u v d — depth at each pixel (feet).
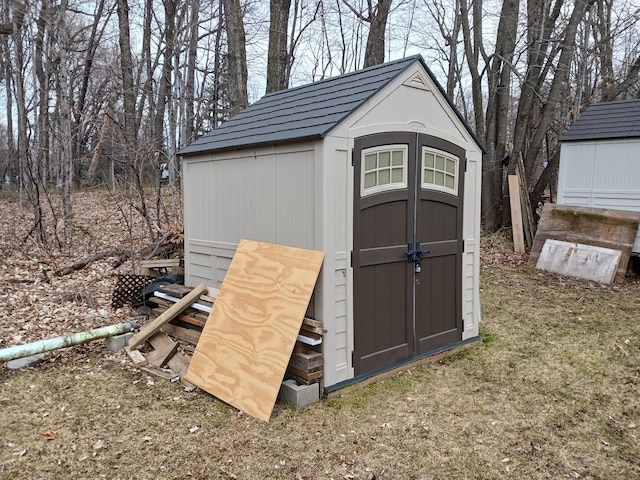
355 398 12.17
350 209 12.32
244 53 35.88
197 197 16.56
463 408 11.87
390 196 13.28
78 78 52.08
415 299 14.33
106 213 37.78
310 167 12.05
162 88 50.26
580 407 12.00
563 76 35.99
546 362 14.92
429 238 14.60
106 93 45.52
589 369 14.32
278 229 13.23
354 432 10.53
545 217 29.30
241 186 14.48
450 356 15.44
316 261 11.75
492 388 13.08
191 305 14.83
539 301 21.79
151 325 14.71
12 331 15.72
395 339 13.87
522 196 34.27
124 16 43.24
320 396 12.04
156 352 14.37
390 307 13.66
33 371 13.30
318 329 11.67
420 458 9.63
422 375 13.87
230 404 11.49
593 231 26.96
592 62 50.01
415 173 13.93
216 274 15.89
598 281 25.04
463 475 9.11
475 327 16.65
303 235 12.41
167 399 11.86
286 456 9.51
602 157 28.94
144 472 8.87
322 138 11.60
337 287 12.23
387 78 12.97
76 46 52.95
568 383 13.41
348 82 14.65
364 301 12.91
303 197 12.33
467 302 16.30
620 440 10.46
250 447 9.78
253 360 11.79
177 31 44.45
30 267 23.66
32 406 11.30
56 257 25.88
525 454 9.87
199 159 16.24
